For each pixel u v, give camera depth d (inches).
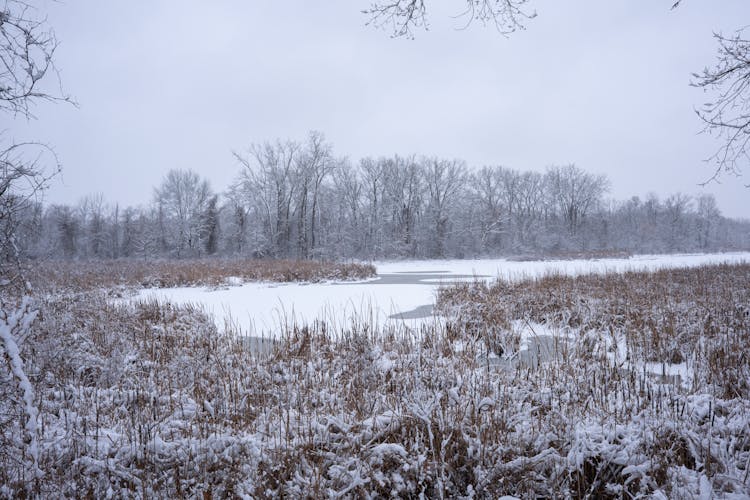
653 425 123.4
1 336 98.1
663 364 187.3
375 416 126.7
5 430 116.1
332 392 168.7
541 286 422.0
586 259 1501.0
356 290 588.4
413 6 162.9
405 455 108.3
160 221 1898.4
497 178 2251.5
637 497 98.8
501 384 159.3
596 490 105.3
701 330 232.4
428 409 122.5
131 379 188.7
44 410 146.4
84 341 220.1
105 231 1963.6
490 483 105.3
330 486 102.6
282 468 111.0
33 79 118.9
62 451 121.1
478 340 257.3
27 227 123.3
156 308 337.1
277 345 233.8
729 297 349.4
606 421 131.9
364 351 201.0
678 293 381.1
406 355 197.8
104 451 122.1
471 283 498.6
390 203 1888.5
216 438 122.3
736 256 1520.7
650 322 257.3
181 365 201.6
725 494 97.7
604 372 173.6
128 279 678.5
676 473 104.3
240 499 104.2
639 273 573.9
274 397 165.0
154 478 112.7
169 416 146.8
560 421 126.4
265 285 687.1
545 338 267.0
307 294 546.3
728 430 122.4
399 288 608.7
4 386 112.7
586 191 2330.2
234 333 290.7
